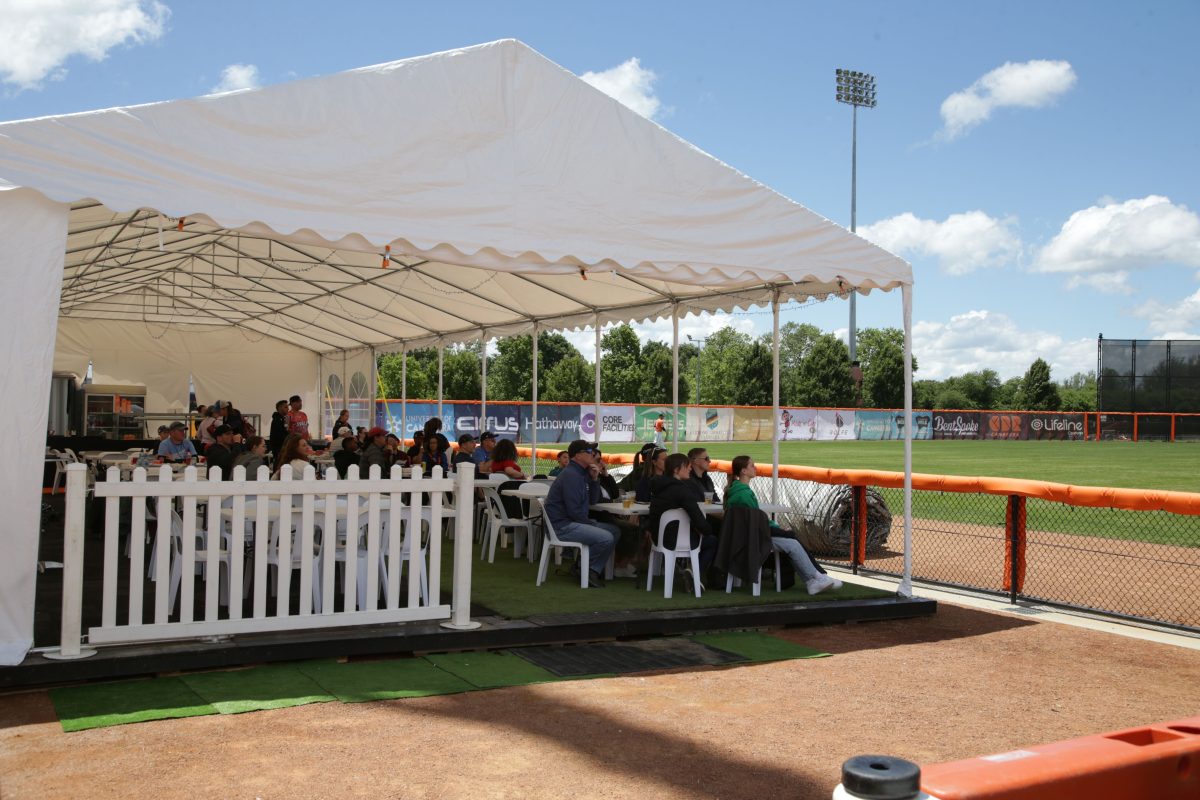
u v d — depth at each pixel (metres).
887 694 6.18
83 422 22.00
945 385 98.88
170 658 5.88
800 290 10.35
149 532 9.82
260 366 25.06
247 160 6.32
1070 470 30.00
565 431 42.12
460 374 54.38
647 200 7.78
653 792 4.34
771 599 8.59
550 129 7.43
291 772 4.43
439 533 6.98
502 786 4.35
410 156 6.88
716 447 43.22
